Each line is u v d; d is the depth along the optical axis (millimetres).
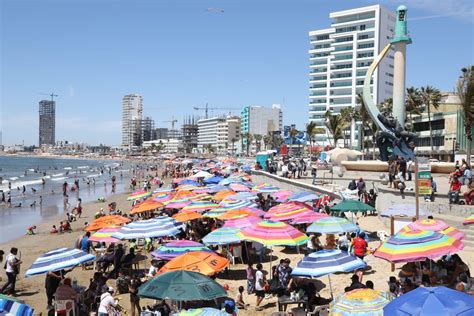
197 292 9938
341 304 8414
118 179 98438
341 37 136250
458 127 65500
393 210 17891
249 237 14734
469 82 43219
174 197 28234
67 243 28531
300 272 11336
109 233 17969
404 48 42125
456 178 21172
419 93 76312
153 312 12250
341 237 18500
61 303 13234
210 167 73750
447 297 6988
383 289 14406
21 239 30562
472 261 15547
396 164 29859
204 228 23266
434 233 11617
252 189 32469
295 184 38688
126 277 17094
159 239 23766
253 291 15516
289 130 115562
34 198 59438
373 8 131375
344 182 39344
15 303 8078
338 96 136500
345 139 115812
